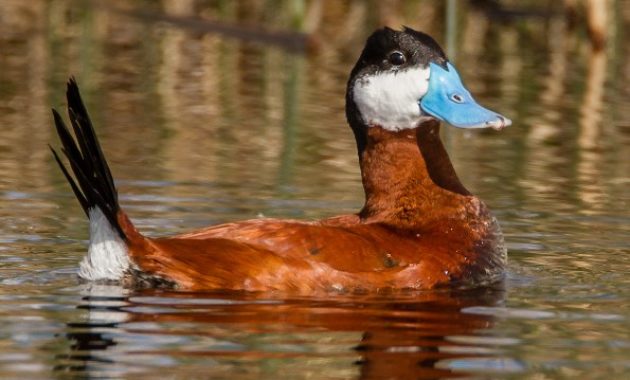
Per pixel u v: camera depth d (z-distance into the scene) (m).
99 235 9.19
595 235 11.66
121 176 13.74
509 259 10.74
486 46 23.19
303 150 15.47
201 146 15.55
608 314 8.92
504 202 13.01
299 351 7.88
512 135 16.84
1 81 19.16
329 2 23.75
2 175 13.60
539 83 20.36
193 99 18.73
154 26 23.70
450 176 10.40
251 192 13.12
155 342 7.96
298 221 9.67
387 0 23.20
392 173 10.34
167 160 14.67
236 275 9.13
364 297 9.23
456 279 9.83
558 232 11.77
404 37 10.47
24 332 8.11
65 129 9.02
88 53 21.66
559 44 23.56
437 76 10.36
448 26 19.03
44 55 21.34
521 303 9.25
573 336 8.34
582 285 9.84
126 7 24.62
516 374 7.53
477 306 9.12
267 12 23.72
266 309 8.78
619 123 17.66
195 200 12.72
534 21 24.47
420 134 10.39
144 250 9.12
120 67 20.77
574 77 20.95
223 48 22.59
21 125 16.42
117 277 9.16
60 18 24.11
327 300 9.10
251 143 15.80
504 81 20.41
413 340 8.19
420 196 10.28
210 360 7.65
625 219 12.31
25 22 23.78
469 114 10.20
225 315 8.59
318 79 20.44
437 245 9.98
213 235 9.43
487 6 24.45
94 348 7.80
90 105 17.95
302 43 22.78
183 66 21.08
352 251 9.46
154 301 8.86
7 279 9.51
